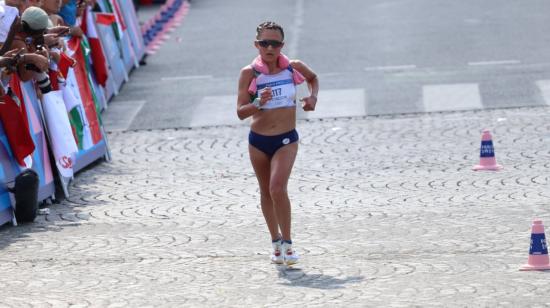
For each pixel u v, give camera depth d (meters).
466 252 25.77
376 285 22.83
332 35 67.62
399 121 46.06
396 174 36.38
